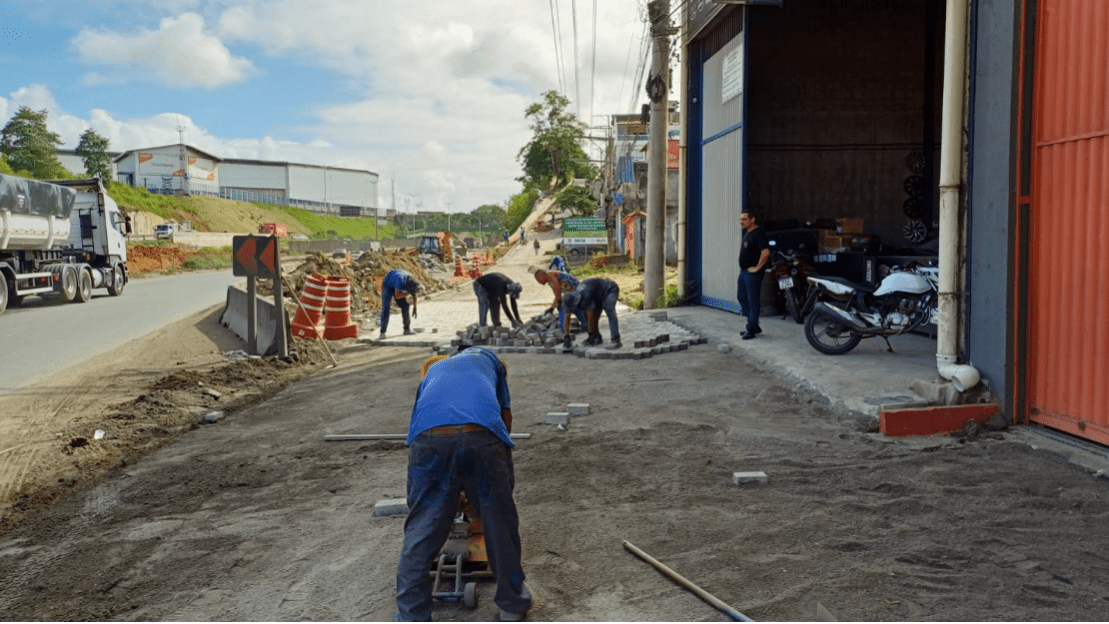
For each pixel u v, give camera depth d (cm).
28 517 509
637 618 341
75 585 397
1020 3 596
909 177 1714
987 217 633
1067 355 577
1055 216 587
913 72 1703
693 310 1559
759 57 1706
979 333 647
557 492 518
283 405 857
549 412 753
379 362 1138
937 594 353
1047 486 491
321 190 19600
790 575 378
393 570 402
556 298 1232
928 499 475
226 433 729
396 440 670
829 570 382
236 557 425
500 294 1316
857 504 471
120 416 778
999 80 614
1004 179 611
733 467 558
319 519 482
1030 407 616
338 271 2220
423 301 2344
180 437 721
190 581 396
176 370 1052
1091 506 455
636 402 786
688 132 1658
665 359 1035
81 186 2386
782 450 595
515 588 340
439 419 341
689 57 1645
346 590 380
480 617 350
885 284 929
